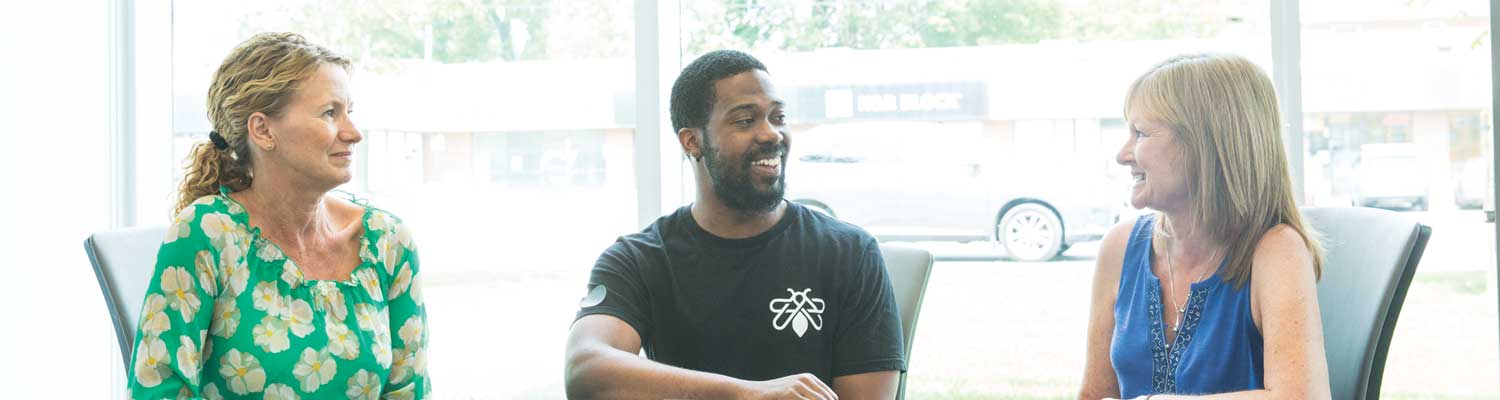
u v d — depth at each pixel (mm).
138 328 1698
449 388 3031
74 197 3080
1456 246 2451
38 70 3016
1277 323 1575
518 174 2943
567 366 1733
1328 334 1748
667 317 1873
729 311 1847
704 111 1856
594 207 2889
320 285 1796
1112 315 1878
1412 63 2441
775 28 2785
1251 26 2523
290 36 1816
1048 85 2629
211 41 3184
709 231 1906
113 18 3119
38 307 3051
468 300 3002
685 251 1895
